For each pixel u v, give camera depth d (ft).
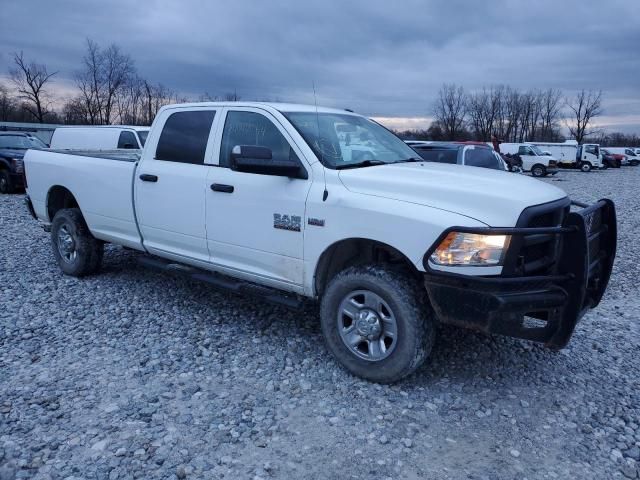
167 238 17.20
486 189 12.07
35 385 12.63
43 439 10.48
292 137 14.20
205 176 15.72
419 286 12.40
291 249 13.85
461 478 9.69
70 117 191.72
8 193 52.90
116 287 20.20
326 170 13.52
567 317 11.76
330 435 10.89
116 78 187.21
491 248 11.27
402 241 11.91
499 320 11.30
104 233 19.67
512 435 11.03
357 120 17.08
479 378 13.41
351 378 13.21
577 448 10.62
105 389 12.51
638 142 306.96
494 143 65.46
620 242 33.04
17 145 57.67
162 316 17.31
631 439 10.95
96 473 9.53
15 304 18.20
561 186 87.35
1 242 28.50
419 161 16.10
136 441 10.50
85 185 19.83
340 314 13.25
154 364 13.85
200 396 12.30
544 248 12.32
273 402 12.10
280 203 13.92
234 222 15.02
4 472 9.48
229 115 15.76
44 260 24.32
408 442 10.68
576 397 12.60
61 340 15.31
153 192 17.17
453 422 11.46
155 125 17.67
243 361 14.15
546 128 278.87
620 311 18.99
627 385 13.28
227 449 10.35
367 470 9.85
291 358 14.32
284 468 9.85
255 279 15.08
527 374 13.69
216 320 16.99
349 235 12.66
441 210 11.74
